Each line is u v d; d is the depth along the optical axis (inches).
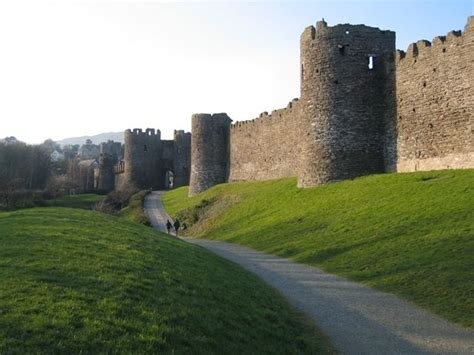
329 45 1739.7
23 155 4724.4
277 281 992.9
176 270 803.4
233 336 554.9
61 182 4800.7
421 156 1566.2
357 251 1111.6
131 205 3216.0
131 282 645.9
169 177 5275.6
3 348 417.1
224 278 878.4
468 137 1407.5
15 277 605.3
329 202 1563.7
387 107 1707.7
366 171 1704.0
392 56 1691.7
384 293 853.8
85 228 1119.6
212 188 2962.6
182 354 467.5
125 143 4800.7
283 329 655.1
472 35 1395.2
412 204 1275.8
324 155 1738.4
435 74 1515.7
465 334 647.8
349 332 671.8
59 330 462.9
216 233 1865.2
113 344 454.3
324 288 914.7
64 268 674.8
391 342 628.4
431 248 981.8
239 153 3002.0
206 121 3203.7
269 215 1768.0
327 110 1736.0
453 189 1269.7
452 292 787.4
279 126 2561.5
